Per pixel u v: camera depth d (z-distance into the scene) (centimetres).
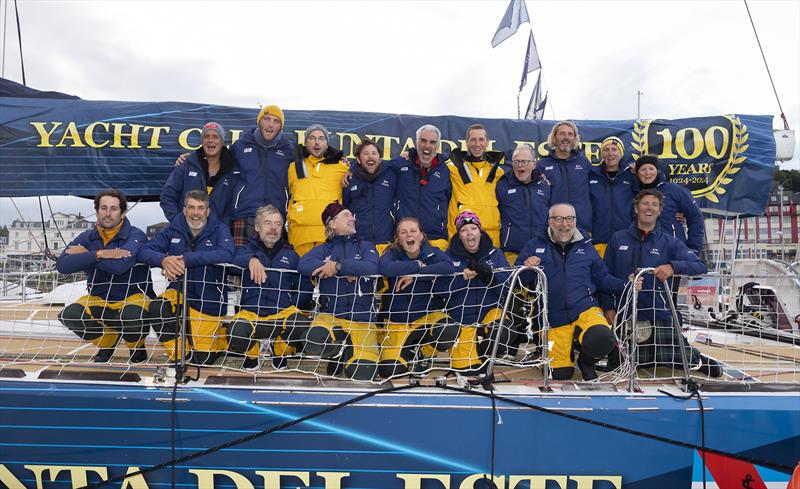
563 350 380
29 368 349
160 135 561
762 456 329
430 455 323
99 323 366
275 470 320
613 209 479
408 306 384
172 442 318
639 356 396
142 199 592
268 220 380
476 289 387
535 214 455
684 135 591
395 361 362
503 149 593
